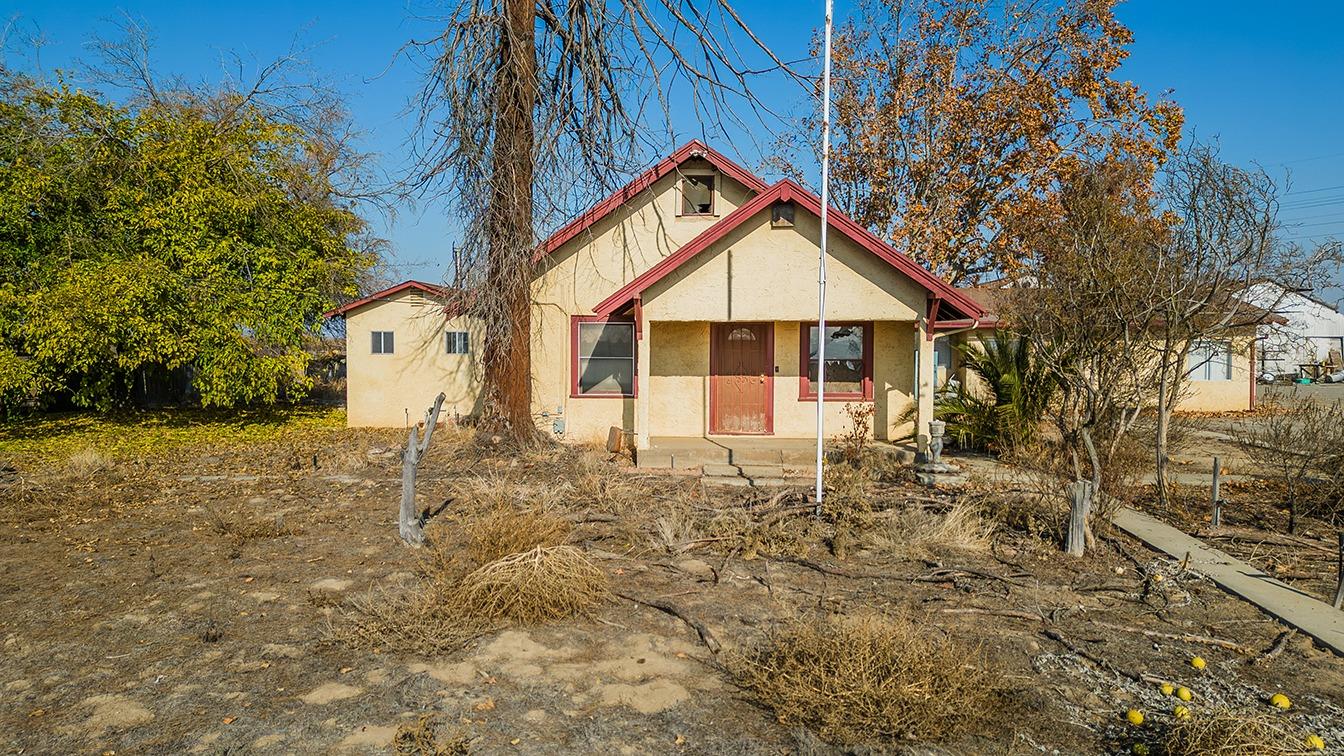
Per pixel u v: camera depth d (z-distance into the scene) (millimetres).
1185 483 10945
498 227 12680
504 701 4441
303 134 20500
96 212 18234
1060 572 6969
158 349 16938
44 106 17891
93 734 4066
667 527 7812
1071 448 8430
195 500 9961
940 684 4324
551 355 14977
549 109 12516
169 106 21438
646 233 15086
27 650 5180
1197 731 3830
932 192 23781
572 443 14367
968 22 22812
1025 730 4152
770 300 12562
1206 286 9633
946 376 20109
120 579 6695
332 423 18578
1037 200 22359
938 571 6781
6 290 16594
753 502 9367
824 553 7582
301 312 18891
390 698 4465
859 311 12523
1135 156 21031
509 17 12195
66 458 13609
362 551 7523
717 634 5445
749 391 14469
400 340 17906
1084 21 22453
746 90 11602
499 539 6625
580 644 5262
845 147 24672
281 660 5000
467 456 12703
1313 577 6777
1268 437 10859
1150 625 5742
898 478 11195
